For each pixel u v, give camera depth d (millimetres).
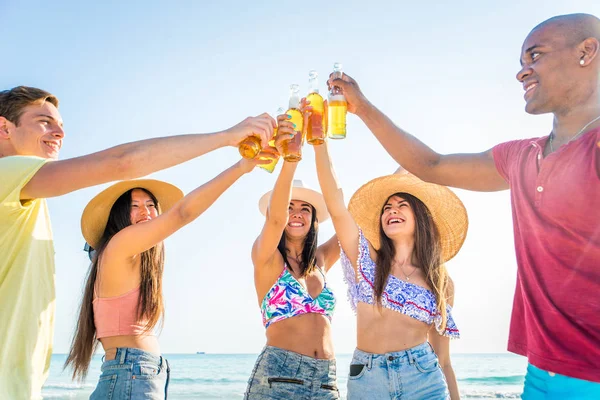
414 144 3125
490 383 22031
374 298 3781
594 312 2238
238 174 3170
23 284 2326
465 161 3006
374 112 3195
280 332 4062
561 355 2293
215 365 29625
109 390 3152
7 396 2182
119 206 3760
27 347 2334
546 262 2383
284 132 3125
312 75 3475
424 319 3740
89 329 3395
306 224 4414
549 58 2533
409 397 3494
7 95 2635
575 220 2301
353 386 3639
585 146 2346
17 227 2295
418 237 4082
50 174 2205
